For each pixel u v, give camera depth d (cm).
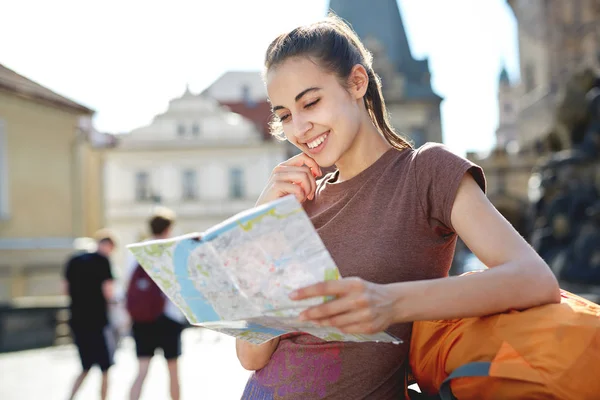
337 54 175
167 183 4644
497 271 147
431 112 4903
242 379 916
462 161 163
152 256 154
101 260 700
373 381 177
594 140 1501
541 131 4322
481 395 149
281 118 182
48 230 1980
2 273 1777
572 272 1280
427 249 172
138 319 621
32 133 1944
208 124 4659
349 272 174
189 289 154
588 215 1374
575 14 4291
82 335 695
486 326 152
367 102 191
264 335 165
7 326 1502
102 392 696
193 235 144
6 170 1853
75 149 2084
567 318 145
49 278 1886
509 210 4081
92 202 2992
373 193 178
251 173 4638
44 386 908
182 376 963
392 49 4953
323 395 177
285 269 138
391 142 193
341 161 187
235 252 141
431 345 166
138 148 4638
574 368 141
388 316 140
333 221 180
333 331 148
